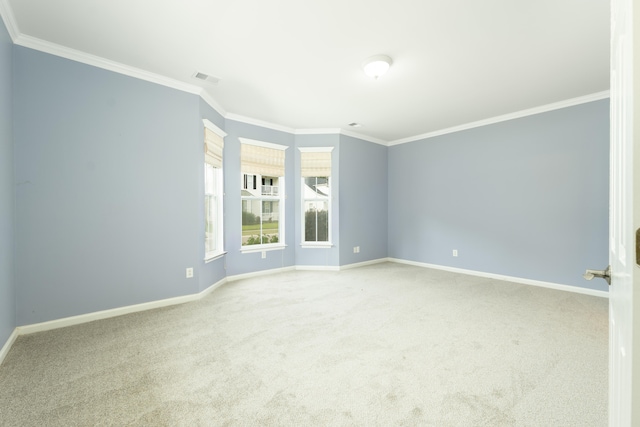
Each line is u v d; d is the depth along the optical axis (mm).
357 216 5418
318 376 1862
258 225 4766
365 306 3180
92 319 2762
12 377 1839
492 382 1802
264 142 4672
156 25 2287
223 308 3119
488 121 4520
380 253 5855
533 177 4102
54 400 1624
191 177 3377
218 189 4117
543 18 2178
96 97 2771
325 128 5074
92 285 2773
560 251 3879
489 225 4555
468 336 2434
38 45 2482
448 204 5074
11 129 2340
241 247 4445
